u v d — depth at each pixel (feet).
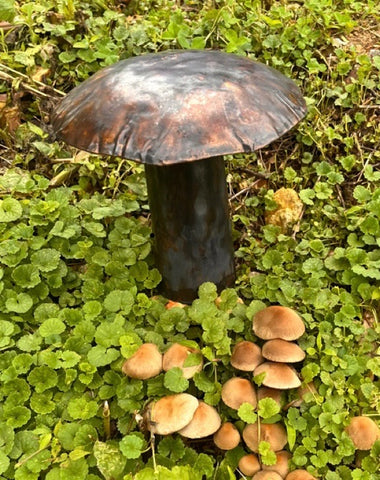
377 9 2.29
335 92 1.94
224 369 1.37
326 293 1.52
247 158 1.90
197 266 1.45
